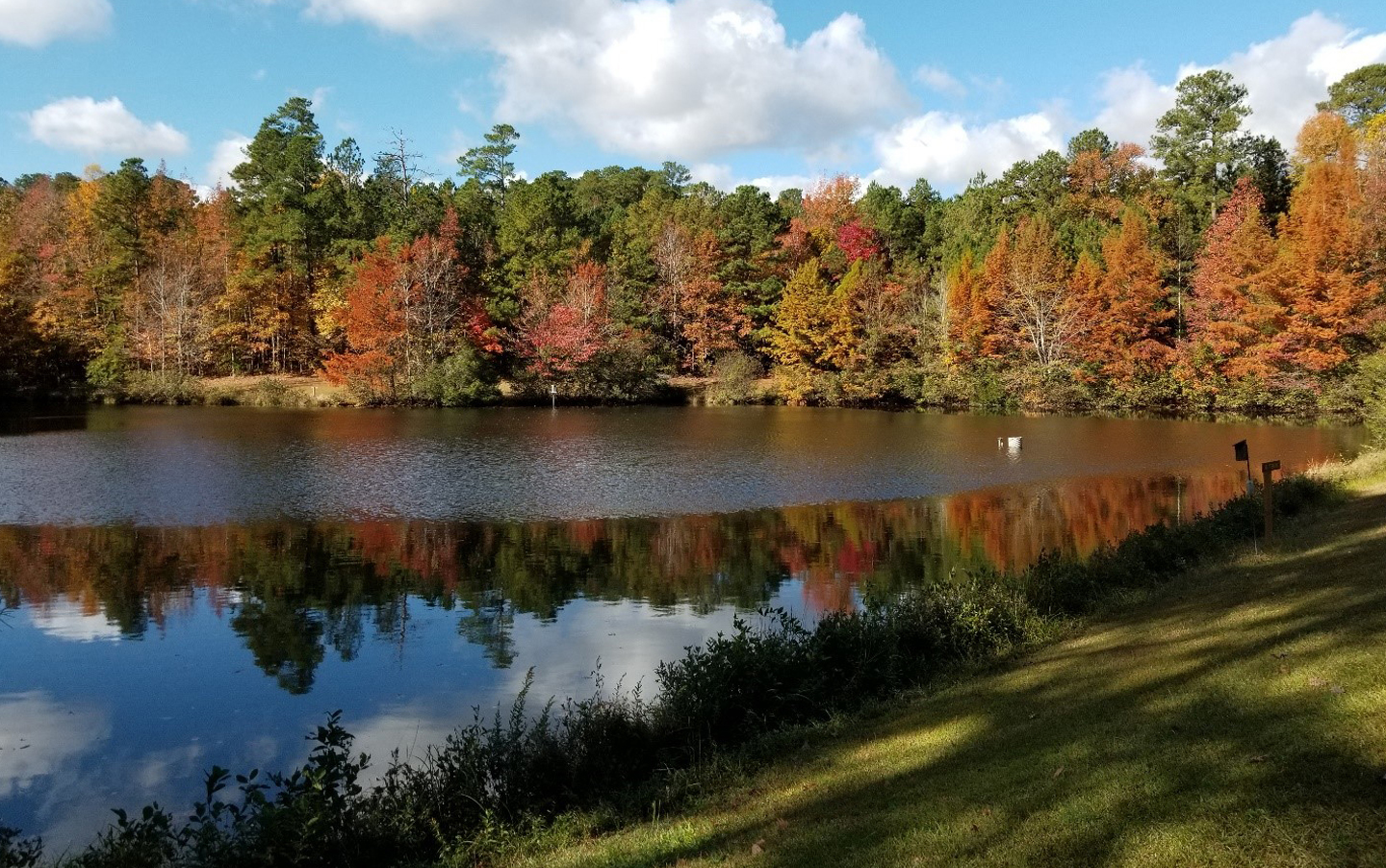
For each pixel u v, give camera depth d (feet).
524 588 54.90
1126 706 22.90
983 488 94.68
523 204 237.66
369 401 202.49
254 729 33.45
